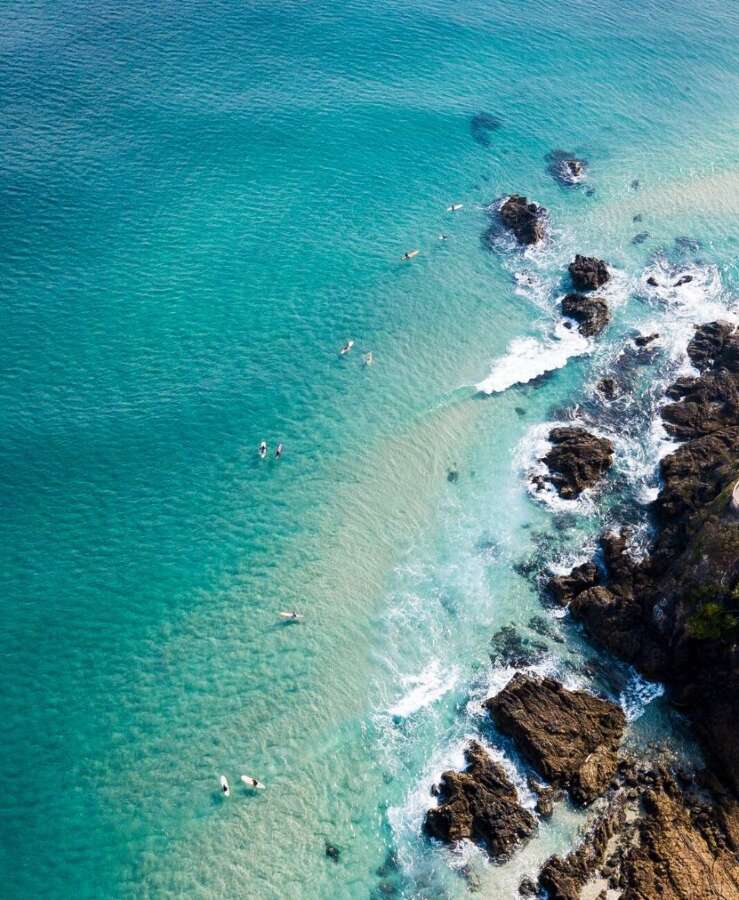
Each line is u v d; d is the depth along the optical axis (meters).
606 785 45.00
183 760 45.88
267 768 45.84
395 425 64.31
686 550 51.56
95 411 62.47
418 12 112.62
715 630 46.81
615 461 61.72
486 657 51.19
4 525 55.28
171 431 62.03
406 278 75.94
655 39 112.81
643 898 40.00
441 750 46.88
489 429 64.31
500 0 117.75
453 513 58.94
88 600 52.50
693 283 76.19
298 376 67.06
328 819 44.12
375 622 52.69
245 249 76.94
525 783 45.22
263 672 49.91
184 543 56.03
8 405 61.72
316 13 109.69
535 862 42.38
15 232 74.62
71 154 83.50
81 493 57.66
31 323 67.50
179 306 70.88
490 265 77.81
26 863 41.75
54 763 45.38
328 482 60.34
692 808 44.19
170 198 80.88
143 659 50.06
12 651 49.62
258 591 53.88
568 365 69.00
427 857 42.75
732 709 45.94
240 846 42.94
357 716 48.31
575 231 81.50
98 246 74.94
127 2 106.94
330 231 79.94
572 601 53.53
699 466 58.78
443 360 69.31
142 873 41.78
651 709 48.53
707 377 66.00
